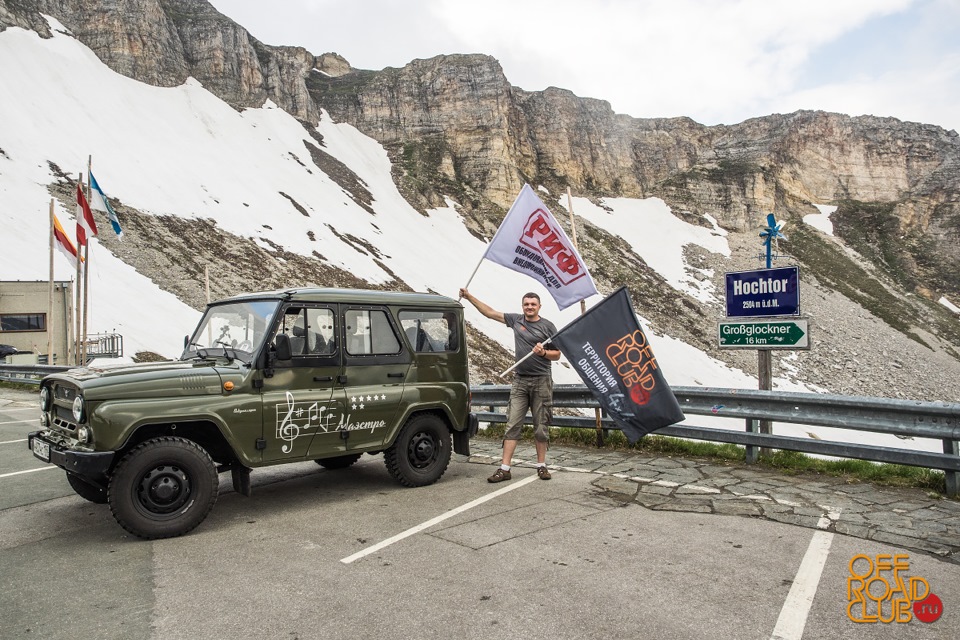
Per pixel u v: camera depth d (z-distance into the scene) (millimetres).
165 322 38500
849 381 79938
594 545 4652
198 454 5133
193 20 118812
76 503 6277
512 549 4590
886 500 5684
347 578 4086
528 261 7871
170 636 3297
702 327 90500
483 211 118375
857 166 160500
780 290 7305
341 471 7609
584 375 6508
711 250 125000
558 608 3551
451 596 3748
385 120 133375
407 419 6637
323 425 5898
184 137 92625
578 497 6082
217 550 4723
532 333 6844
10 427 12133
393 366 6527
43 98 78938
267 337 5617
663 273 111000
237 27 121812
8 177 54625
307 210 84875
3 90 74062
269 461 5582
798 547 4523
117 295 39312
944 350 98500
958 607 3520
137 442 5152
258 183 86812
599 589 3816
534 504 5855
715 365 79188
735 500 5805
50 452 5148
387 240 89125
